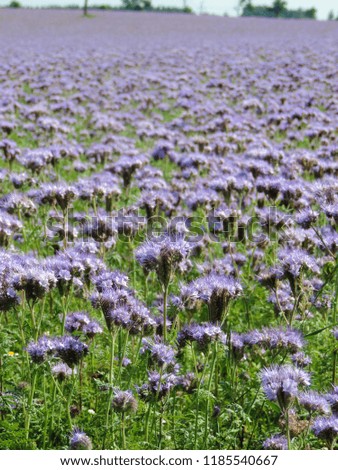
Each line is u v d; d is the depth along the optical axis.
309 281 7.28
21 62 37.34
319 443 5.87
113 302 5.73
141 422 5.94
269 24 86.62
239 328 7.79
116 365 6.69
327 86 27.38
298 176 11.40
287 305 7.26
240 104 22.67
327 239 7.68
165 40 62.69
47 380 6.61
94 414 6.02
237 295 5.92
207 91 26.83
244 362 7.12
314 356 7.01
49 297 8.24
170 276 5.72
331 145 13.31
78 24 85.12
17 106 20.91
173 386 5.73
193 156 12.58
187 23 88.25
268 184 9.19
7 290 5.97
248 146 14.55
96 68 35.09
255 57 42.31
